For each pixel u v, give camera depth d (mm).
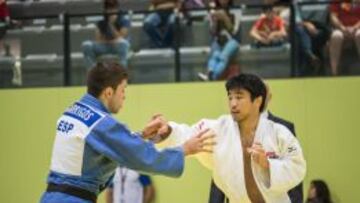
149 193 16953
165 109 17828
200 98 17641
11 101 18750
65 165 7406
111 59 17875
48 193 7430
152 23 17750
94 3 20234
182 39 17750
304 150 17234
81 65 18141
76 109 7531
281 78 17359
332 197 17047
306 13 17234
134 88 18000
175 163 7492
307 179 17172
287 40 17297
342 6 17078
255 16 17406
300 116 17250
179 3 18406
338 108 17141
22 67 18641
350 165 17031
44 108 18547
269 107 17344
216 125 8008
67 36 18219
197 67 17719
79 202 7352
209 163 8039
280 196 7812
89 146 7363
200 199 17469
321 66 17234
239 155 7844
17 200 18703
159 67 17891
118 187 16516
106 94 7523
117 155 7363
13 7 20453
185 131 8023
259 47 17359
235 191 7906
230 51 17422
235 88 7738
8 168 18750
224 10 17453
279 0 17344
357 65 17125
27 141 18688
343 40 17094
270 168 7523
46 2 20453
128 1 19953
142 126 17953
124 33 17875
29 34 18516
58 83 18406
